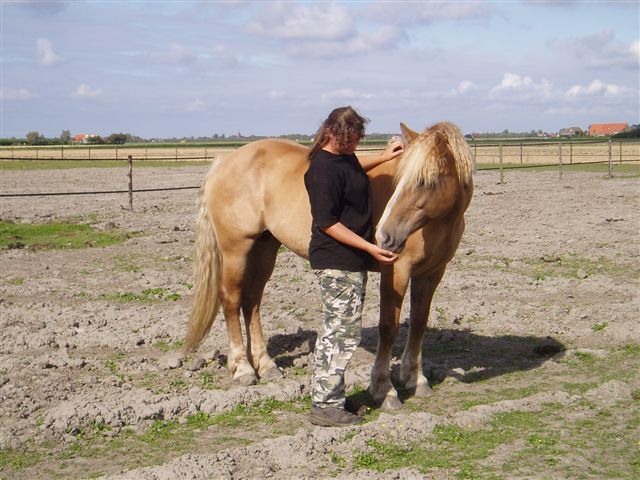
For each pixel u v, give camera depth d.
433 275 5.27
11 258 11.45
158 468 4.05
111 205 19.77
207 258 5.91
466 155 4.72
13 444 4.51
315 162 4.67
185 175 32.94
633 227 13.99
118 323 7.52
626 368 5.93
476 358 6.36
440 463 4.14
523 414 4.89
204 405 5.16
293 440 4.41
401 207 4.52
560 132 93.38
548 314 7.70
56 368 6.12
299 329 7.12
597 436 4.52
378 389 5.16
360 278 4.73
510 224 14.84
